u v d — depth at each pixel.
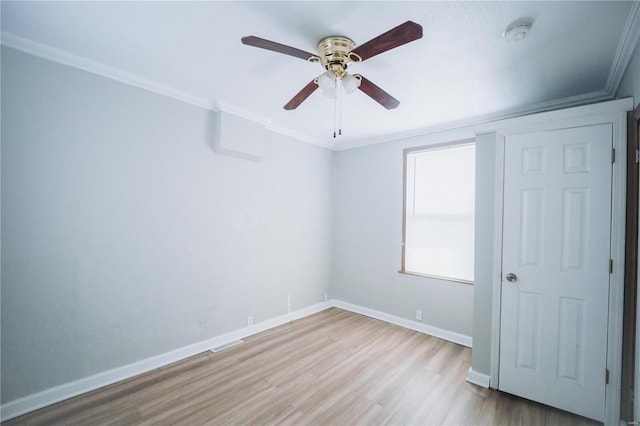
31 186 1.91
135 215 2.37
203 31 1.70
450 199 3.28
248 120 3.01
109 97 2.22
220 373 2.39
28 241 1.90
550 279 2.05
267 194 3.38
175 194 2.60
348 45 1.71
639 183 1.73
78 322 2.09
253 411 1.93
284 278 3.59
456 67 2.02
